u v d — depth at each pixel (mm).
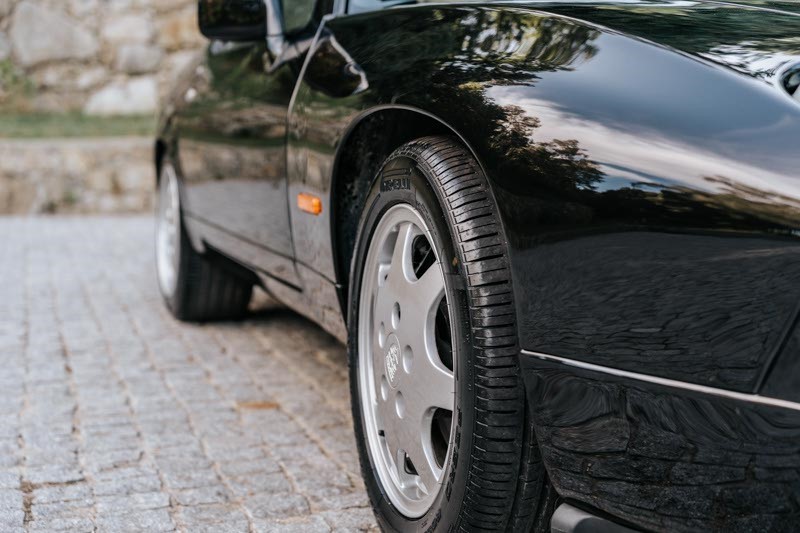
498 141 1597
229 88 3156
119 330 4113
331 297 2396
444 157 1757
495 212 1646
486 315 1603
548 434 1544
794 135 1338
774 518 1322
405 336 1884
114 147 8156
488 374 1596
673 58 1530
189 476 2490
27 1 9523
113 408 3057
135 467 2549
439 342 1828
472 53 1792
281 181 2605
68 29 9609
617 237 1426
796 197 1281
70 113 9711
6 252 6176
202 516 2240
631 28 1673
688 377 1365
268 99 2719
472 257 1630
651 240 1393
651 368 1403
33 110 9656
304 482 2459
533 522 1668
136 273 5520
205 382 3361
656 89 1492
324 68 2312
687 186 1373
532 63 1666
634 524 1488
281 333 4082
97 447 2695
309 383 3369
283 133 2559
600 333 1456
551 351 1523
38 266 5699
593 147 1482
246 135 2906
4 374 3422
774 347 1282
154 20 9734
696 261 1351
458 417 1660
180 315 4176
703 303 1345
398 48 2006
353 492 2398
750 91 1418
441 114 1723
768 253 1287
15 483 2416
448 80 1760
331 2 2561
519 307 1563
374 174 2229
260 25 2764
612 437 1468
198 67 3732
